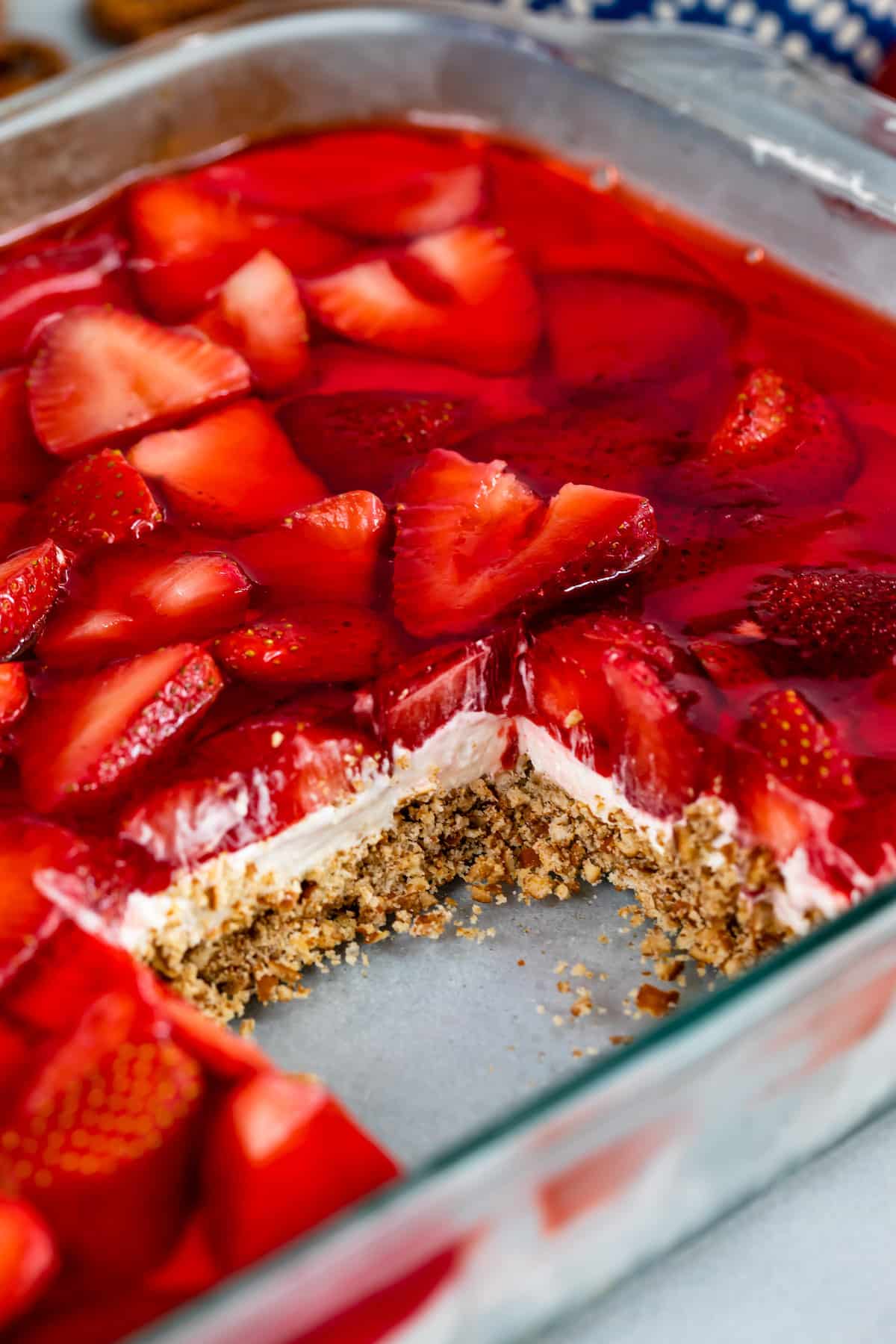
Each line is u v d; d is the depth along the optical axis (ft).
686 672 1.35
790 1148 1.28
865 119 1.58
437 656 1.37
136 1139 1.20
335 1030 1.35
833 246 1.56
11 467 1.47
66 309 1.56
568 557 1.39
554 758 1.42
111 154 1.65
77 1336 1.17
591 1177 1.18
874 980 1.21
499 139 1.68
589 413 1.49
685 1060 1.17
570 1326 1.25
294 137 1.69
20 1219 1.17
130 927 1.35
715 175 1.59
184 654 1.35
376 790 1.40
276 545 1.41
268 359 1.52
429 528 1.40
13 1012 1.26
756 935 1.37
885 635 1.37
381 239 1.60
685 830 1.36
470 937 1.39
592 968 1.38
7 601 1.37
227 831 1.36
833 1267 1.26
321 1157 1.21
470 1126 1.31
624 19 1.77
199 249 1.59
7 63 1.85
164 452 1.46
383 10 1.66
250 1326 1.11
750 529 1.43
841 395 1.50
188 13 1.88
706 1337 1.24
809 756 1.32
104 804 1.33
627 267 1.58
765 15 1.76
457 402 1.49
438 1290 1.17
